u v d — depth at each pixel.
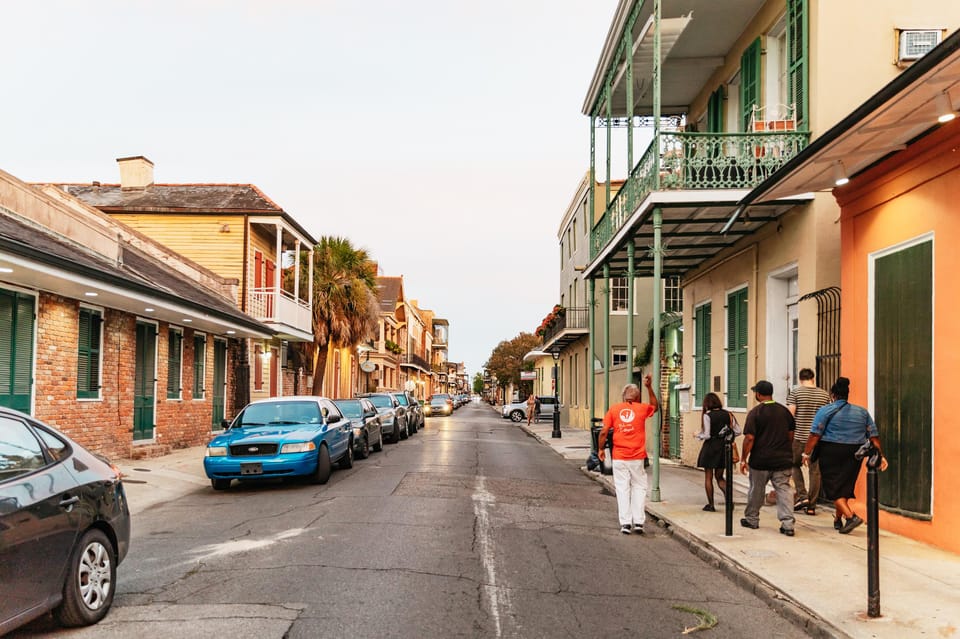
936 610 5.52
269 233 25.89
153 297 14.09
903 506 8.17
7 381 11.59
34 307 12.24
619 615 5.64
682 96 17.66
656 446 11.42
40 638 4.88
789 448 8.60
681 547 8.36
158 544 7.99
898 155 8.21
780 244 11.86
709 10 13.47
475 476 14.49
